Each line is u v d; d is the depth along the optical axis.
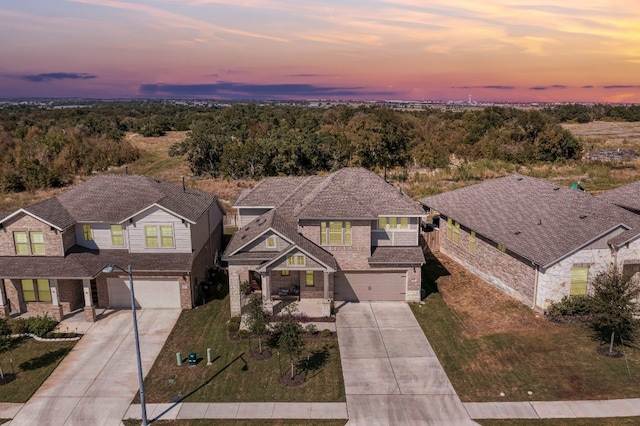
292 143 63.38
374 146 66.94
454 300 28.45
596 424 17.62
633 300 25.17
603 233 25.06
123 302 27.84
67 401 19.55
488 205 33.69
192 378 21.03
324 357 22.55
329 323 25.78
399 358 22.38
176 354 22.98
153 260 27.50
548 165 67.00
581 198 29.39
